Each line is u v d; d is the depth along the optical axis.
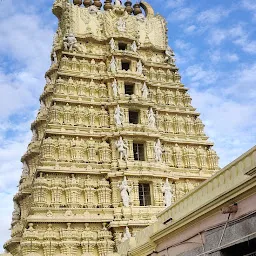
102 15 61.09
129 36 58.00
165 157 50.97
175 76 60.31
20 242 42.72
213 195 20.91
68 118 49.59
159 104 55.72
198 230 20.72
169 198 46.53
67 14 59.28
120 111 51.16
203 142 53.97
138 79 54.69
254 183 16.48
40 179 43.81
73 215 42.62
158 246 25.66
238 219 17.48
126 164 47.00
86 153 47.78
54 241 40.47
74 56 55.81
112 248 41.34
